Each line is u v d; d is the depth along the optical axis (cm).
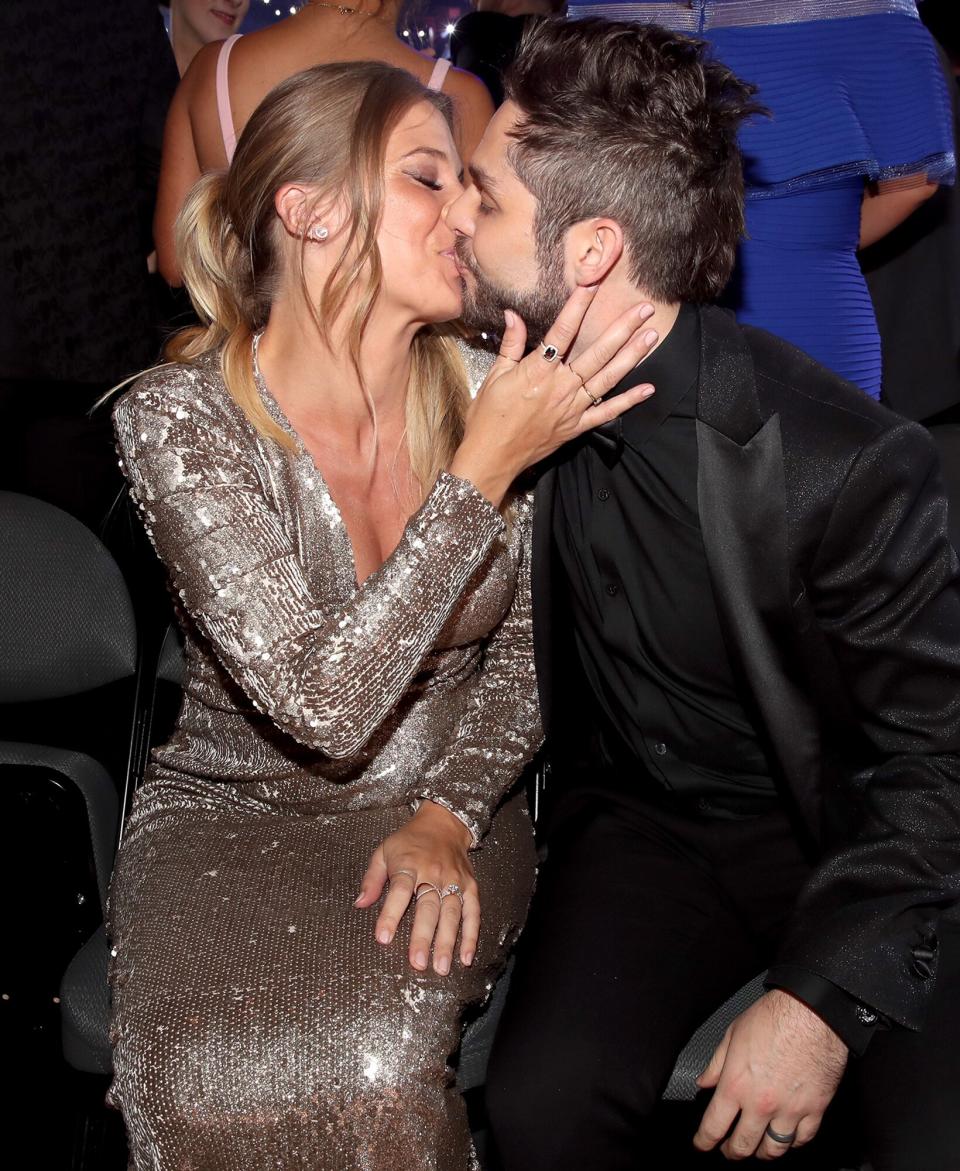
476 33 239
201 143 229
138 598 207
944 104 213
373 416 163
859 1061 140
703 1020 152
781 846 164
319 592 158
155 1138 135
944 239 251
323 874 153
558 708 190
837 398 145
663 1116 153
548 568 164
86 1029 159
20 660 205
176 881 151
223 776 164
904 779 142
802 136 207
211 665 162
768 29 207
